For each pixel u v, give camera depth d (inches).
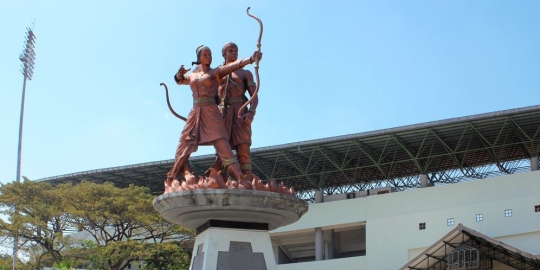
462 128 2337.6
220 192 704.4
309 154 2588.6
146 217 2237.9
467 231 1969.7
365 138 2432.3
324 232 2623.0
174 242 2343.8
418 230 2303.2
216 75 786.8
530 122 2279.8
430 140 2455.7
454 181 2618.1
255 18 770.2
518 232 2121.1
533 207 2118.6
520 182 2165.4
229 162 761.0
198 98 784.9
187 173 760.3
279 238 2746.1
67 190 2305.6
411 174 2753.4
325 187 2886.3
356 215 2444.6
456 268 2127.2
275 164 2613.2
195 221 767.7
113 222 2315.5
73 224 2298.2
